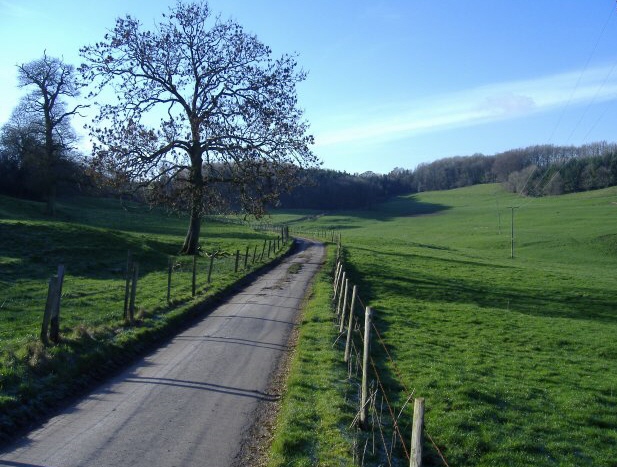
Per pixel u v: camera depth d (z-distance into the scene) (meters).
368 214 168.25
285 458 8.62
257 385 12.77
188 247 45.56
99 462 8.31
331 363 14.55
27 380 11.10
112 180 39.94
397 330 21.83
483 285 38.94
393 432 10.21
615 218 116.31
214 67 42.66
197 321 20.28
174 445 9.12
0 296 21.28
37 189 76.81
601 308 33.00
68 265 32.12
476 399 13.27
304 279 34.75
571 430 11.92
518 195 192.38
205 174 44.50
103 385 12.30
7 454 8.42
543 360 18.78
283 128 42.09
